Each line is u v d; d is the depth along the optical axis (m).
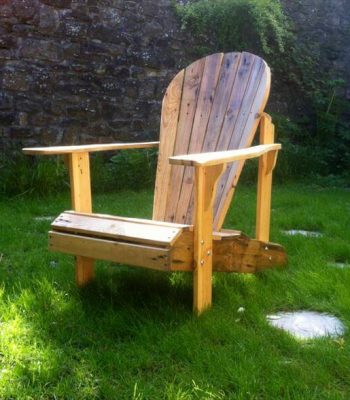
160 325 2.04
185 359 1.80
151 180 5.84
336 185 6.50
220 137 2.79
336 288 2.42
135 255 2.05
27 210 4.40
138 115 6.18
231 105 2.82
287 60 7.42
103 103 5.89
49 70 5.50
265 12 6.77
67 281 2.53
